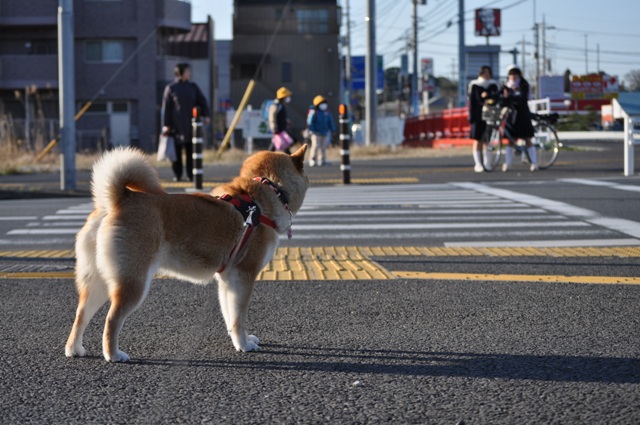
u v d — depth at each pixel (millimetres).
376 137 36812
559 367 5145
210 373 5113
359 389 4773
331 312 6672
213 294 7406
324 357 5449
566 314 6520
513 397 4590
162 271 5430
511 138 19672
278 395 4676
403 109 91188
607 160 23031
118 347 5633
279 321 6406
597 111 56031
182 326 6305
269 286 7641
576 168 20312
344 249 9641
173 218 5324
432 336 5938
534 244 9805
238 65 66375
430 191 15750
